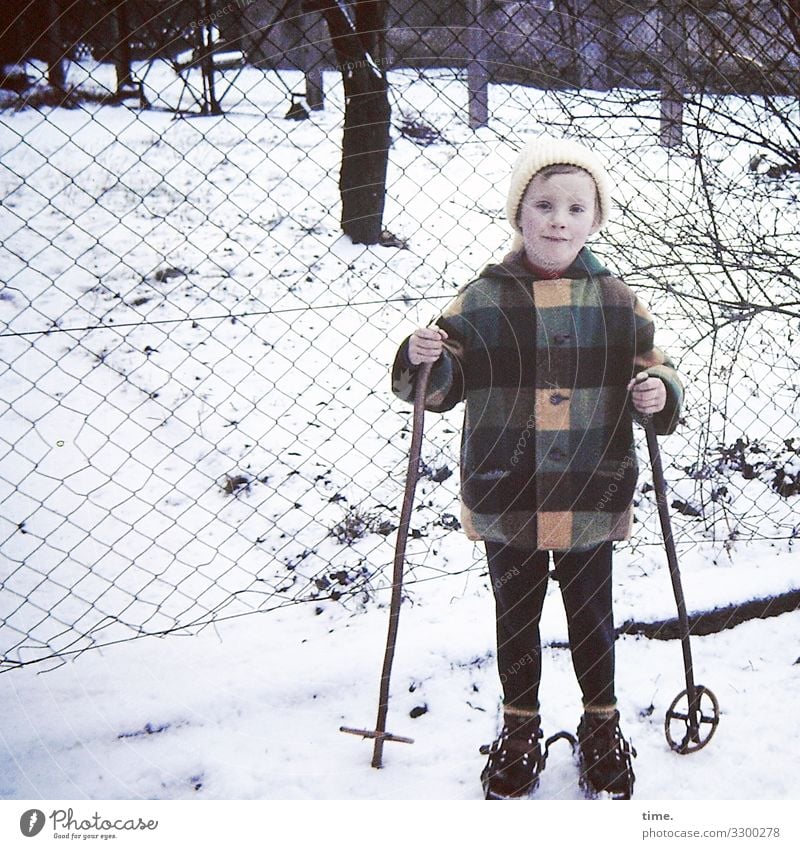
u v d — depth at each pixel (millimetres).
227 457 3658
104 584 2965
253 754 2332
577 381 2059
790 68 3197
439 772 2268
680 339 3643
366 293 4930
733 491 3416
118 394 4070
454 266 5141
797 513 3287
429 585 2967
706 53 3230
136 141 7012
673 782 2207
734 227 3230
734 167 3812
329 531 3221
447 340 2102
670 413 2072
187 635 2736
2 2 6945
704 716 2279
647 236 3125
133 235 5641
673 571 2186
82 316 4699
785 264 3066
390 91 6000
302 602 2877
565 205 1981
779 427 3775
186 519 3311
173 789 2236
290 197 6262
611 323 2070
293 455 3666
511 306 2066
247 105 7562
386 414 3953
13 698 2469
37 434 3699
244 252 5457
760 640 2740
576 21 3451
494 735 2393
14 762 2289
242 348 4453
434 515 3338
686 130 3635
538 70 3572
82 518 3283
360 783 2230
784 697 2486
